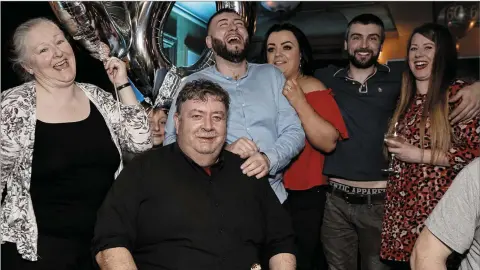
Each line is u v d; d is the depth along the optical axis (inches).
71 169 85.6
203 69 114.1
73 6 106.9
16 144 83.5
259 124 105.5
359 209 115.3
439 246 69.8
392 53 228.7
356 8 218.7
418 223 100.1
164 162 84.7
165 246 82.0
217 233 82.7
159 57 120.4
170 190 82.9
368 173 114.3
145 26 118.3
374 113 116.2
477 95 99.6
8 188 85.4
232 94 106.4
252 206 86.5
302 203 117.1
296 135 105.1
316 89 117.7
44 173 84.0
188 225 82.0
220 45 106.2
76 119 87.7
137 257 83.2
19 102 84.4
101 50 113.7
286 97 109.6
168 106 118.2
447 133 100.4
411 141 103.6
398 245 102.0
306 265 117.1
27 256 83.1
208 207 83.2
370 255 116.0
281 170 107.4
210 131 83.0
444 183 99.9
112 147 90.4
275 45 123.4
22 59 85.9
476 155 99.1
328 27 219.6
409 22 221.8
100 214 82.0
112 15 118.2
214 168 86.2
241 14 124.3
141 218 82.7
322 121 110.6
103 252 78.7
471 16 193.3
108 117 92.0
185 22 165.9
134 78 120.7
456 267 96.7
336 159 116.6
